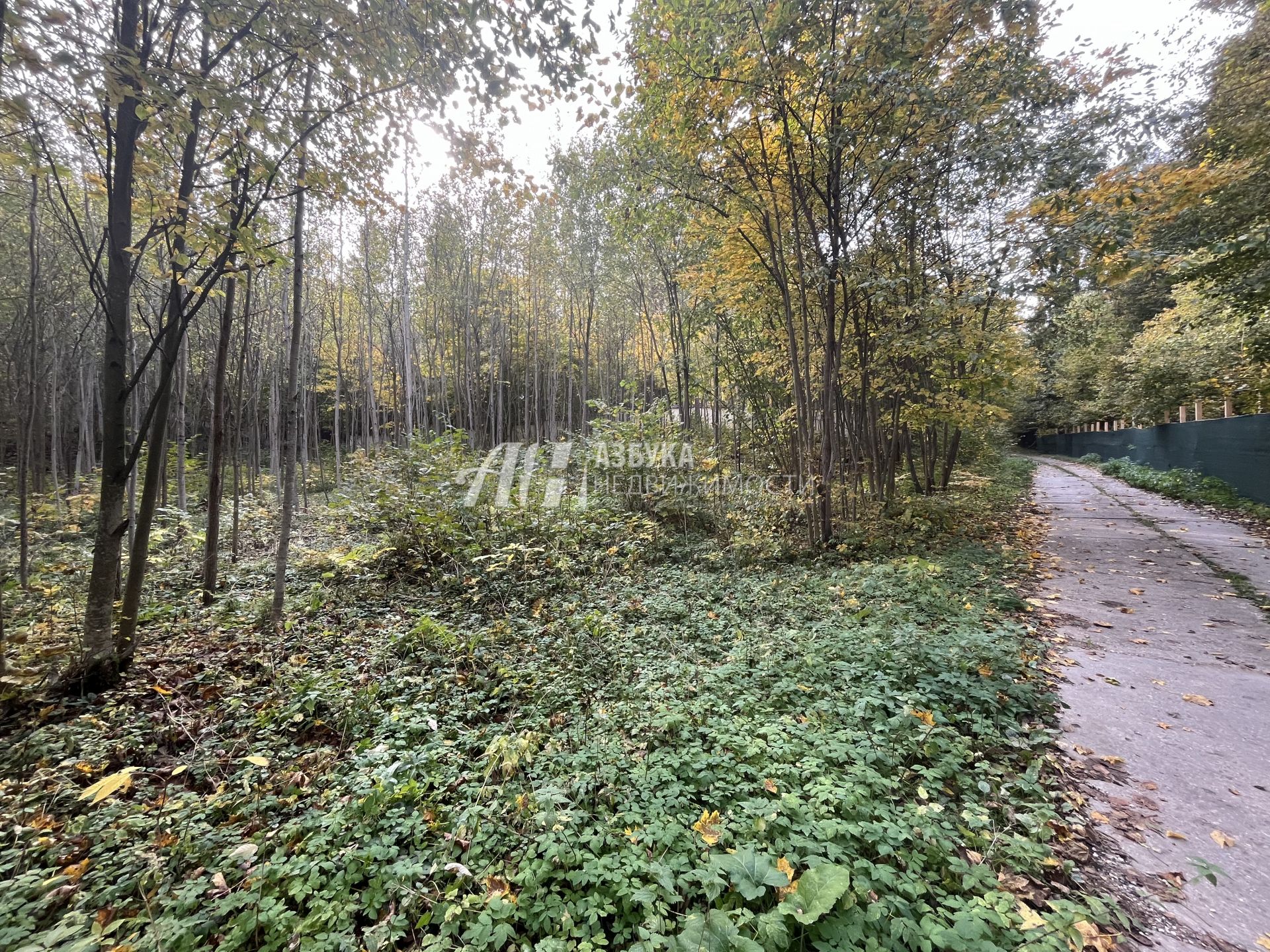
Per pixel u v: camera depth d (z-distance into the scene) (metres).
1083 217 5.71
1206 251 7.33
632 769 2.68
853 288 7.34
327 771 2.89
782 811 2.24
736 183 8.01
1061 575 6.41
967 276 8.10
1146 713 3.34
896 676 3.64
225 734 3.32
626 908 1.84
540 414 26.55
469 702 3.63
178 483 10.04
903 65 5.95
